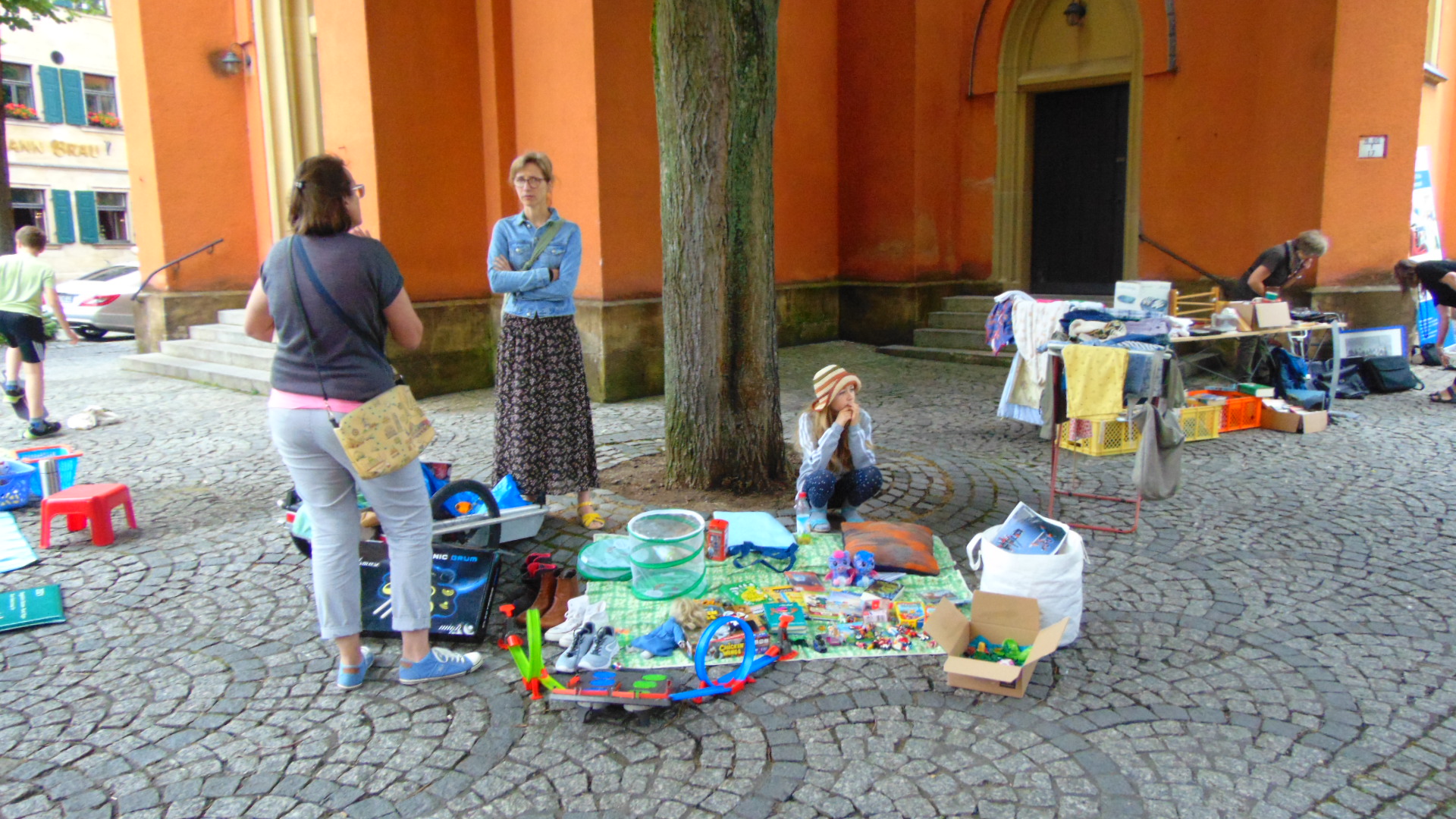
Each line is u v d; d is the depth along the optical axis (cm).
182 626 351
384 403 273
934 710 284
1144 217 957
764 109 480
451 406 784
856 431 438
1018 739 267
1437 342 901
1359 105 812
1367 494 499
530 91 825
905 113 1026
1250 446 609
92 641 338
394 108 789
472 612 334
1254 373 730
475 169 855
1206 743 264
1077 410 443
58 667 318
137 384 914
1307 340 794
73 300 1445
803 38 1033
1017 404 617
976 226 1074
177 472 575
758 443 507
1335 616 348
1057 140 1042
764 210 492
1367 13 799
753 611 341
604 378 793
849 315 1113
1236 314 644
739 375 503
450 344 849
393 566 296
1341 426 662
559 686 285
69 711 289
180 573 404
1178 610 355
